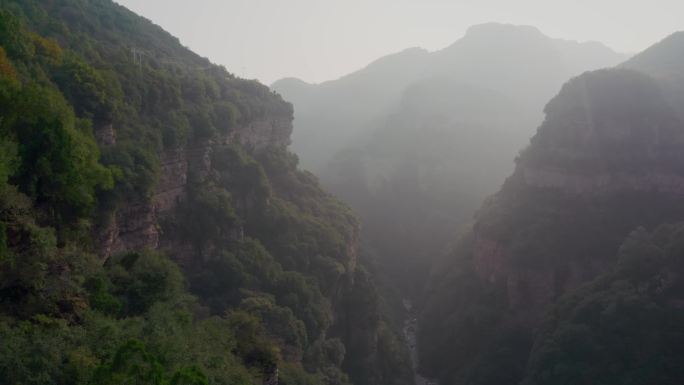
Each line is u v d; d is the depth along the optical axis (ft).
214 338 107.34
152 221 158.30
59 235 103.71
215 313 175.11
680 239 225.76
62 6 263.70
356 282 274.36
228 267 189.57
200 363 87.45
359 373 238.07
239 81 295.69
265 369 122.62
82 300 90.63
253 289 191.62
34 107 101.71
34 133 98.73
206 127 204.23
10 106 97.96
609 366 211.41
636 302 217.56
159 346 83.87
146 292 114.83
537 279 293.43
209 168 207.72
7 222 84.69
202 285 184.14
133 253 127.44
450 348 300.61
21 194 89.51
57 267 92.38
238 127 251.39
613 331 217.97
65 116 109.19
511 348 273.95
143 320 95.25
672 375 199.31
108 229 133.69
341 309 250.57
